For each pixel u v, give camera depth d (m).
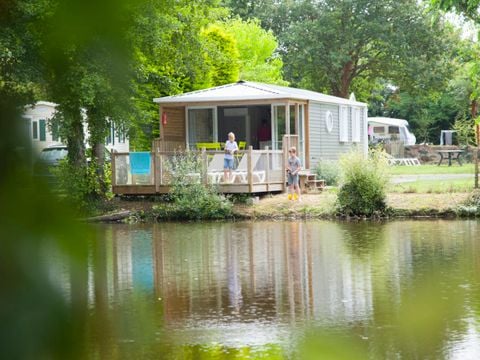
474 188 29.02
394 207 27.28
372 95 80.31
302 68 69.12
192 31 28.78
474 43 32.66
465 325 9.57
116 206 29.03
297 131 34.69
